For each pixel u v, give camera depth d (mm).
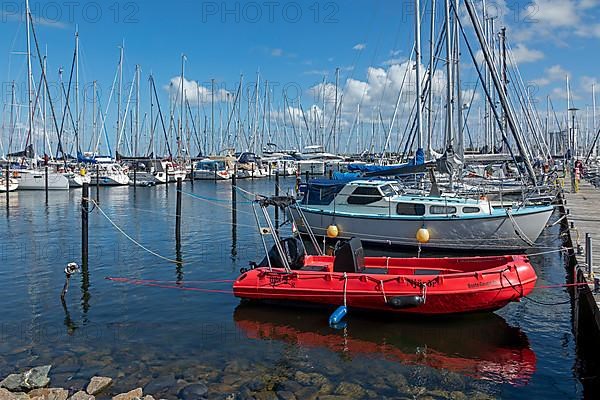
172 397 7359
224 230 23172
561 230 20422
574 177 31766
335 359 8805
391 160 36438
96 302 12039
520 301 11805
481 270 11250
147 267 15633
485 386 7805
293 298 11164
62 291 12781
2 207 32375
